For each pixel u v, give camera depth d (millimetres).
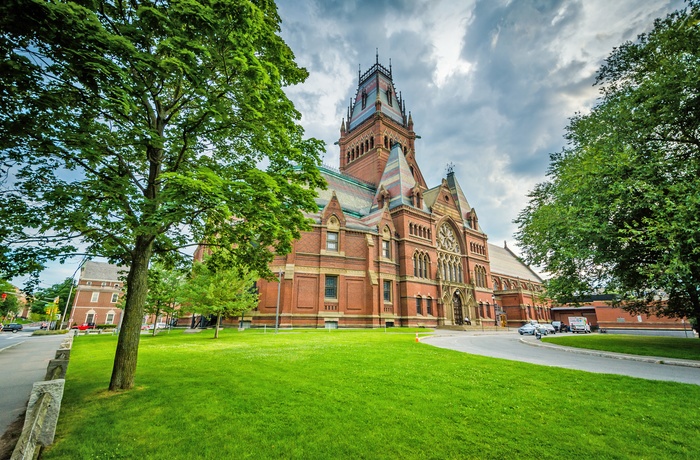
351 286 42312
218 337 26688
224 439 6375
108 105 7699
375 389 9523
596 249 19953
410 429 6844
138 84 8836
